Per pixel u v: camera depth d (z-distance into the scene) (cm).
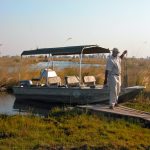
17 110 1945
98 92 1948
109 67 1475
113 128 1206
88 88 1973
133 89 1839
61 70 3061
